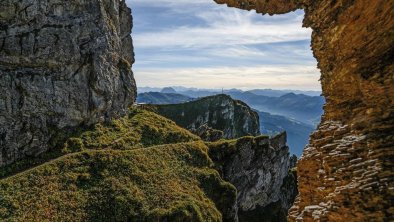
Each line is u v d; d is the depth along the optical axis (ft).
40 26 384.06
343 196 48.08
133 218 307.37
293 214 69.82
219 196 400.06
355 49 62.75
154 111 586.04
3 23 361.71
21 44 368.27
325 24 71.67
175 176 385.50
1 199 282.97
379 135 51.62
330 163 56.03
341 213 47.52
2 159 335.06
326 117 71.92
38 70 380.99
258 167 495.41
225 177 459.32
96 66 432.66
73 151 378.73
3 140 339.98
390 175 45.34
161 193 344.90
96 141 403.54
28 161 350.02
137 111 517.14
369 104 57.36
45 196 298.56
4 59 360.48
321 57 76.43
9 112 349.61
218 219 354.54
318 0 73.41
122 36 552.00
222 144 485.15
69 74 404.98
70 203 300.20
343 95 67.51
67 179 325.01
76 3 419.33
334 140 61.57
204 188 393.70
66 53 400.47
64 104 395.96
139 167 371.35
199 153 441.27
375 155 49.37
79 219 288.10
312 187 64.18
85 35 428.15
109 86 450.30
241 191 471.21
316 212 53.01
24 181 308.60
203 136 577.84
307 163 66.64
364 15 58.85
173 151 426.51
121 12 547.08
